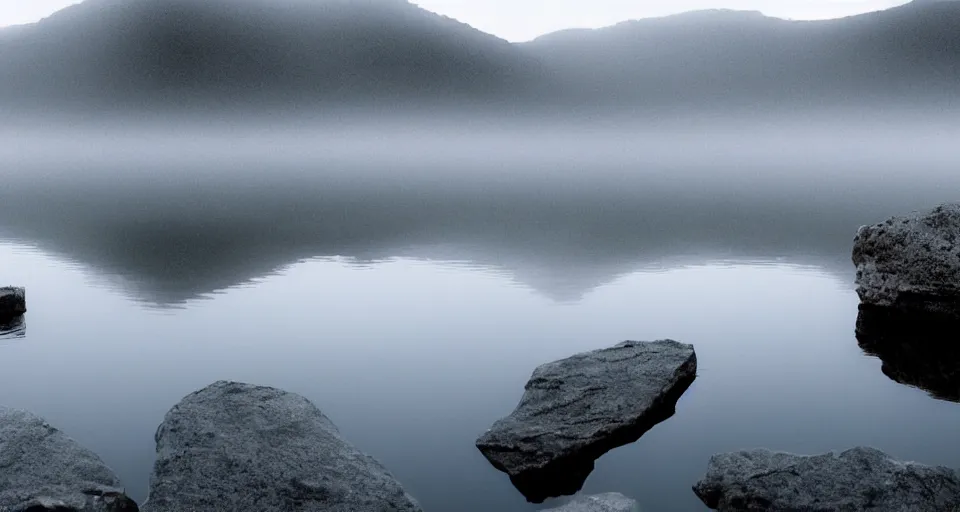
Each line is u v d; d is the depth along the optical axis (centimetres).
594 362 670
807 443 560
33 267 1275
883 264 922
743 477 480
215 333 854
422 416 611
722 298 1017
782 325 875
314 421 558
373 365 736
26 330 869
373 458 518
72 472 494
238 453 502
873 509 440
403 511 454
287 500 457
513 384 682
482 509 475
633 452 553
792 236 1617
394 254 1405
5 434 525
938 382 679
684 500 488
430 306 981
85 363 746
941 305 865
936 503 441
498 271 1227
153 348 795
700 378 693
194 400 574
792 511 448
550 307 973
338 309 965
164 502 454
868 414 611
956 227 876
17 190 3200
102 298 1034
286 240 1600
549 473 521
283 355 768
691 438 572
